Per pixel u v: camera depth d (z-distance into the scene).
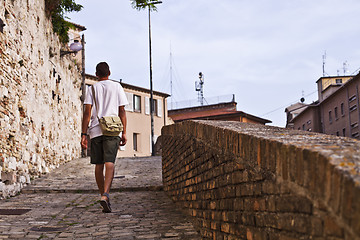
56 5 14.49
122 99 6.25
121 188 8.86
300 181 1.93
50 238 4.56
